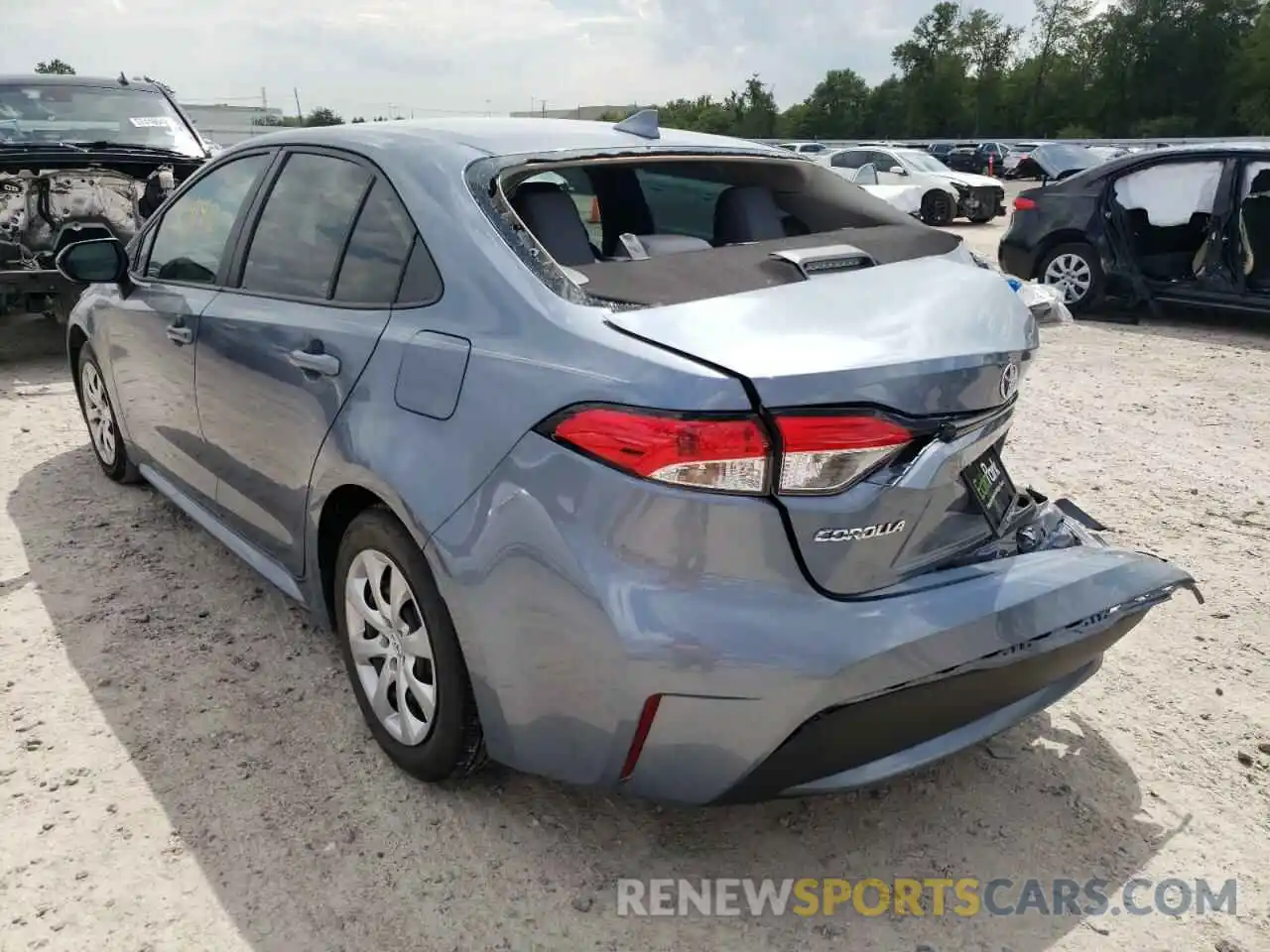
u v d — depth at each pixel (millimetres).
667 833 2553
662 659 2012
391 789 2672
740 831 2570
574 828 2553
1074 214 8945
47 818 2541
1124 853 2516
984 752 2900
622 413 2021
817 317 2207
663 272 2420
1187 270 8727
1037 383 6918
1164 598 2527
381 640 2711
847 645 2035
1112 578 2441
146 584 3783
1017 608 2234
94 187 7395
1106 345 8102
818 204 3322
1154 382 6941
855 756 2174
